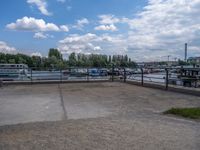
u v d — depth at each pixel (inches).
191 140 178.2
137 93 476.7
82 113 281.6
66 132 198.1
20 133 196.2
